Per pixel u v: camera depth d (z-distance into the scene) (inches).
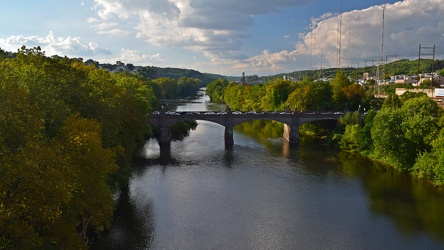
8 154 1504.7
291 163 4517.7
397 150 4069.9
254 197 3309.5
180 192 3417.8
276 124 7795.3
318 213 2960.1
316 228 2694.4
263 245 2445.9
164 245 2417.6
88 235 2506.2
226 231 2635.3
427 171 3666.3
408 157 4033.0
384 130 4131.4
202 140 6048.2
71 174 1577.3
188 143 5762.8
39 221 1502.2
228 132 5713.6
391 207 3073.3
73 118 2044.8
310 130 6683.1
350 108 6988.2
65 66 2755.9
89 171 1811.0
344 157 4808.1
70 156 1733.5
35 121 1599.4
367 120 5039.4
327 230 2662.4
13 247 1362.0
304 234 2600.9
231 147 5487.2
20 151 1489.9
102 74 4015.8
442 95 6550.2
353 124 5556.1
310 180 3811.5
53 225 1595.7
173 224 2726.4
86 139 1798.7
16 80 2017.7
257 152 5152.6
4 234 1368.1
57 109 2086.6
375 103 7160.4
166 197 3280.0
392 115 4160.9
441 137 3565.5
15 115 1542.8
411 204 3132.4
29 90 1955.0
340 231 2647.6
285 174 4037.9
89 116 2630.4
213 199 3248.0
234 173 4079.7
